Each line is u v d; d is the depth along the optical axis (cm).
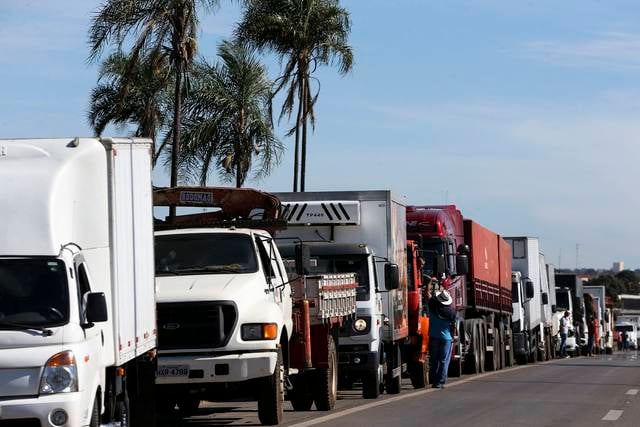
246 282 2991
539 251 9544
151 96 5962
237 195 3725
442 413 3362
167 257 3103
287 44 6606
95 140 2420
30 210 2167
